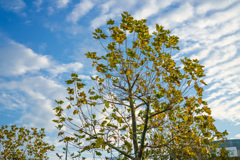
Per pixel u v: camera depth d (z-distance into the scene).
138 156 3.96
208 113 3.64
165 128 4.73
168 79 3.99
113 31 4.05
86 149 3.94
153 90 4.39
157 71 4.16
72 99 4.16
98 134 3.82
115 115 4.14
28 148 9.14
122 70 4.19
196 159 4.44
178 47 4.00
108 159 4.14
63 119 4.09
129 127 4.14
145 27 3.90
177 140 4.39
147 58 4.20
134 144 4.11
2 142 8.95
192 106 3.86
